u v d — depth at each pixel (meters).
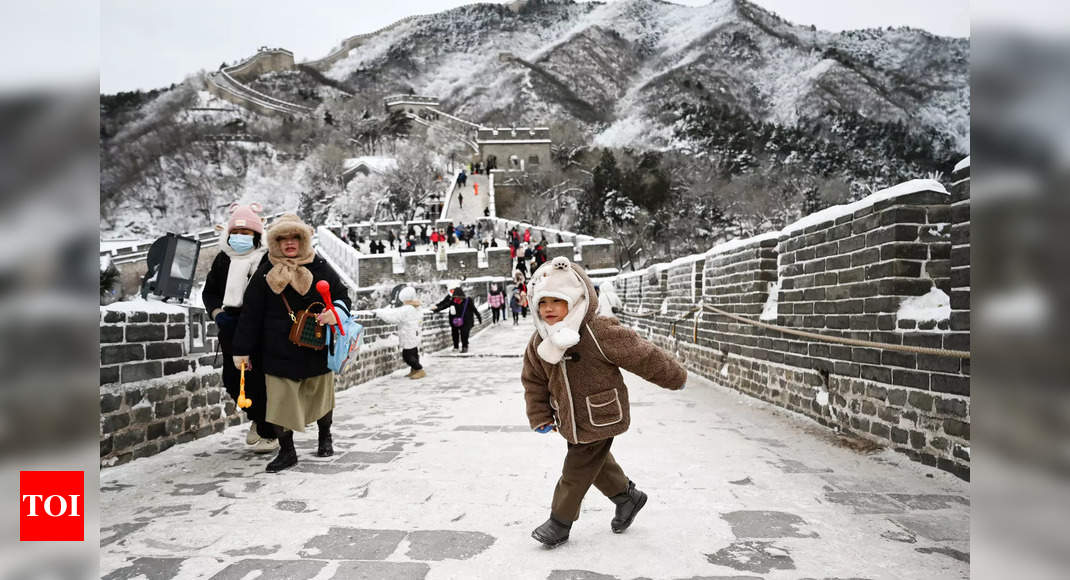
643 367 2.73
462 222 63.91
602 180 88.62
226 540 2.90
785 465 4.21
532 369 2.92
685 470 4.09
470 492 3.67
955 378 3.82
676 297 11.70
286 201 111.88
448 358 13.62
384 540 2.90
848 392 5.16
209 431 5.41
